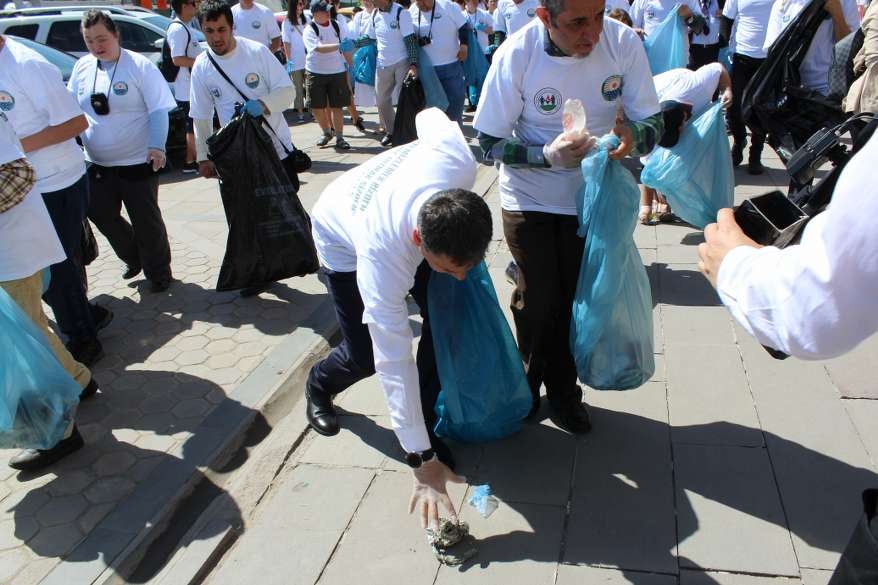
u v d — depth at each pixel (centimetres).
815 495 260
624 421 310
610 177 254
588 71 254
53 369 293
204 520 279
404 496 280
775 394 317
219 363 397
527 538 253
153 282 489
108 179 459
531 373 307
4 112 348
